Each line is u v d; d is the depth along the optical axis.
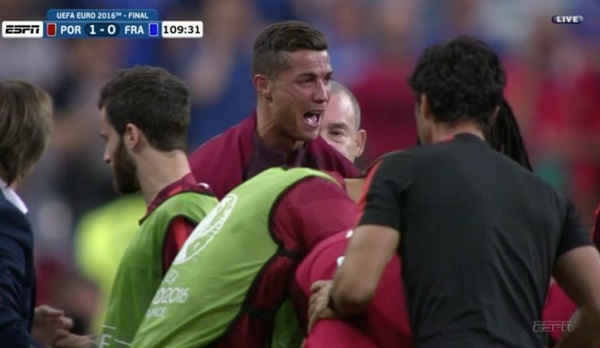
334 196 15.30
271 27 19.50
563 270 14.25
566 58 37.88
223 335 15.22
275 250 15.16
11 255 15.66
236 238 15.32
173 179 17.11
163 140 17.17
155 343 15.40
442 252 13.62
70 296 30.03
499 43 39.06
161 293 15.76
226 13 39.56
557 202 14.22
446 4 39.91
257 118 19.83
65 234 33.91
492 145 15.70
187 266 15.59
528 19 38.94
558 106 36.78
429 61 14.34
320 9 40.12
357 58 38.47
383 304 14.14
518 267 13.76
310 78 19.20
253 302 15.21
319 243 14.98
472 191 13.80
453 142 14.12
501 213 13.83
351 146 21.69
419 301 13.64
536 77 37.56
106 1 39.75
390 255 13.67
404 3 39.50
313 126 19.39
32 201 34.53
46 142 16.75
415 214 13.77
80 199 34.75
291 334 15.27
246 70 38.94
